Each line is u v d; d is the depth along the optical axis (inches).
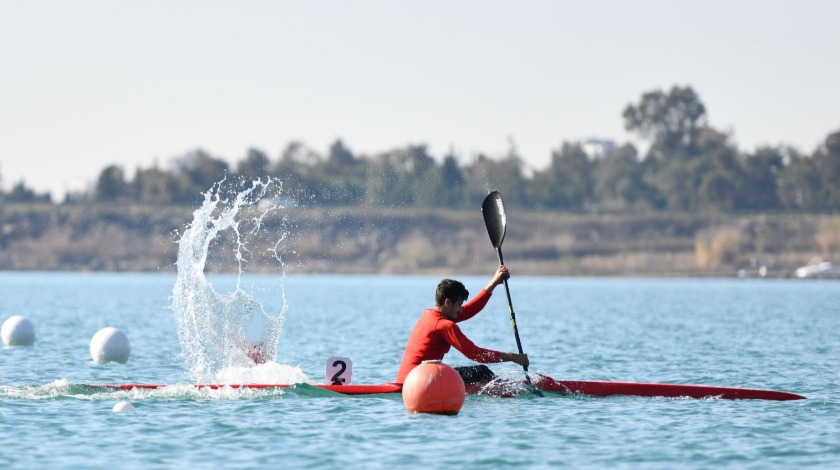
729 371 2630.4
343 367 2092.8
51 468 1441.9
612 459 1515.7
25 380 2368.4
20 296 7421.3
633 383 2079.2
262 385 2063.2
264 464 1471.5
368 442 1608.0
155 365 2704.2
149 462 1478.8
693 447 1590.8
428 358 1991.9
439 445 1590.8
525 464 1482.5
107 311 5477.4
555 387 2068.2
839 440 1642.5
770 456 1537.9
